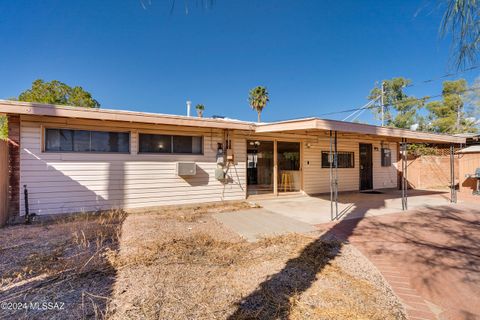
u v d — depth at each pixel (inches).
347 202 323.6
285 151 371.2
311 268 123.7
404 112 991.0
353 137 405.1
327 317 84.7
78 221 209.3
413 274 120.6
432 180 497.7
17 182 211.6
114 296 95.3
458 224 212.4
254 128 291.1
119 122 249.9
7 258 131.0
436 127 896.9
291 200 338.0
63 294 96.7
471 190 401.1
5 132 360.8
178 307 89.2
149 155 264.7
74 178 231.5
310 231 190.2
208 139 298.5
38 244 152.5
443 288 107.7
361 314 87.0
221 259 133.2
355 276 117.2
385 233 186.9
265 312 87.1
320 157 394.9
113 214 235.6
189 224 207.6
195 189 290.0
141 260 129.0
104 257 132.4
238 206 290.7
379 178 461.1
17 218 209.0
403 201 277.9
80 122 233.3
